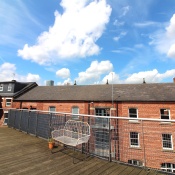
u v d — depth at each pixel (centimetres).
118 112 1767
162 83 2056
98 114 1892
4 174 363
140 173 382
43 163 436
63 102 2088
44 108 2191
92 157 492
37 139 719
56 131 585
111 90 2088
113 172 386
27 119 878
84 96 2047
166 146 1364
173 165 1287
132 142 1323
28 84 2872
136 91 1927
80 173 377
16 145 611
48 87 2720
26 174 366
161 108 1617
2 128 1031
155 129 1420
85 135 541
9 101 2478
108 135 518
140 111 1684
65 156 497
